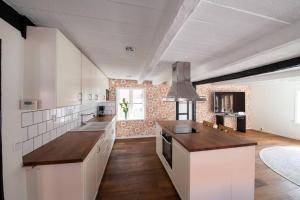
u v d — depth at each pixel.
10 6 1.15
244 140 2.03
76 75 1.89
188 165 1.74
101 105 4.98
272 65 2.33
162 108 5.70
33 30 1.31
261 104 6.29
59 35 1.38
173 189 2.37
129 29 1.53
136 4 1.12
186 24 1.36
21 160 1.33
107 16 1.29
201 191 1.74
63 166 1.40
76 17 1.31
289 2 1.03
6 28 1.13
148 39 1.79
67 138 2.07
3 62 1.12
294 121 5.21
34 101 1.30
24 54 1.30
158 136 3.52
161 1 1.07
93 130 2.58
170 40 1.50
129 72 3.94
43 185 1.38
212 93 6.29
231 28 1.44
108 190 2.34
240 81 4.38
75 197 1.42
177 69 2.70
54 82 1.32
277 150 4.03
